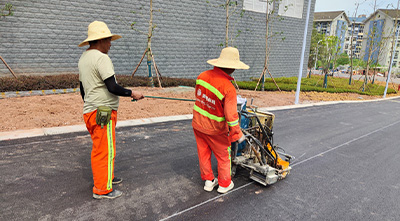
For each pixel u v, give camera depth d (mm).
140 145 4703
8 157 3730
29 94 7426
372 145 6191
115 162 3943
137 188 3279
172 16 12703
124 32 11336
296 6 19172
